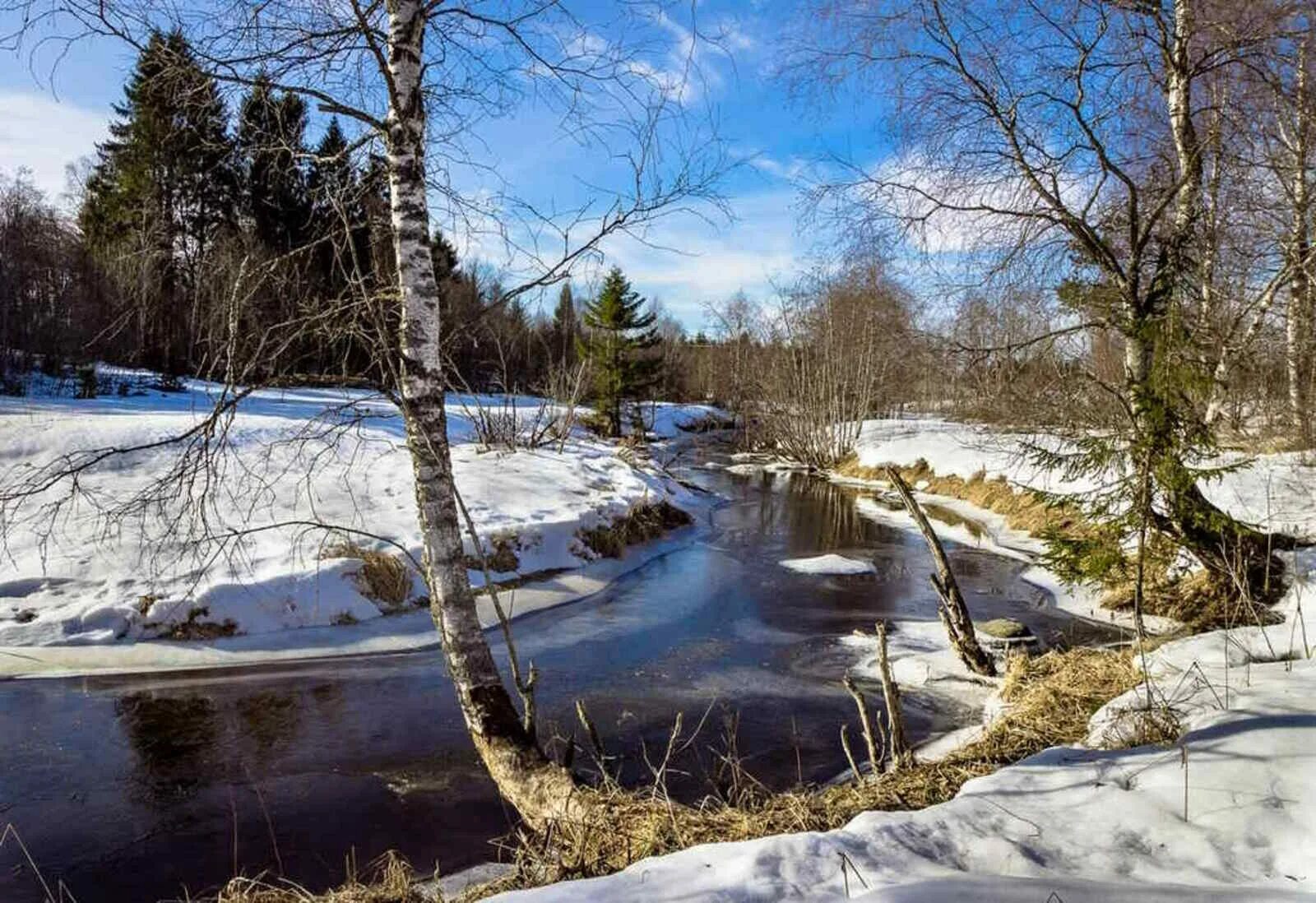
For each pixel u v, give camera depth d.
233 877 4.48
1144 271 7.70
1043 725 5.12
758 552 14.16
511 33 4.38
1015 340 8.48
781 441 30.66
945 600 7.57
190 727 6.54
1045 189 7.40
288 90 3.95
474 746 6.23
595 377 31.03
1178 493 7.29
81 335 18.66
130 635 8.20
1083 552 7.52
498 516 12.26
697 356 56.00
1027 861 3.06
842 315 26.42
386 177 4.53
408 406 4.50
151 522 9.94
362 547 10.03
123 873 4.52
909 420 31.78
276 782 5.63
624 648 8.81
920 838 3.24
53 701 6.97
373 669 8.02
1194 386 6.24
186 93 4.04
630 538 13.93
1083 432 9.29
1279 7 6.97
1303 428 11.02
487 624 9.58
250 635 8.53
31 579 8.66
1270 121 7.78
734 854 3.12
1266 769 3.53
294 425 14.41
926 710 6.89
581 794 4.20
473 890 3.74
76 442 12.38
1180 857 3.09
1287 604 7.57
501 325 14.41
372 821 5.11
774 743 6.36
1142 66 7.32
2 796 5.37
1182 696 4.79
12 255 19.42
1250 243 7.95
